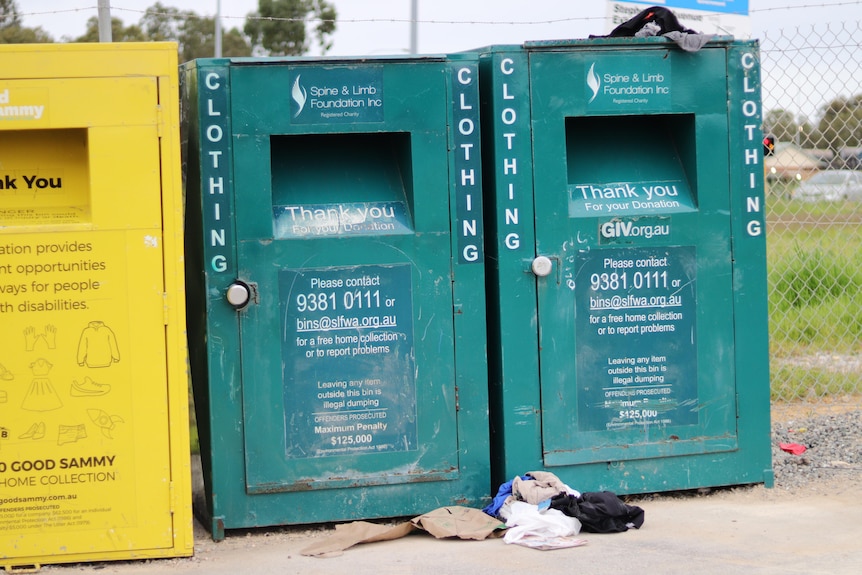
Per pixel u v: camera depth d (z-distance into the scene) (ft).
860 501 16.12
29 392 13.58
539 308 15.83
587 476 16.11
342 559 13.94
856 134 22.49
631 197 16.19
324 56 14.94
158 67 13.61
